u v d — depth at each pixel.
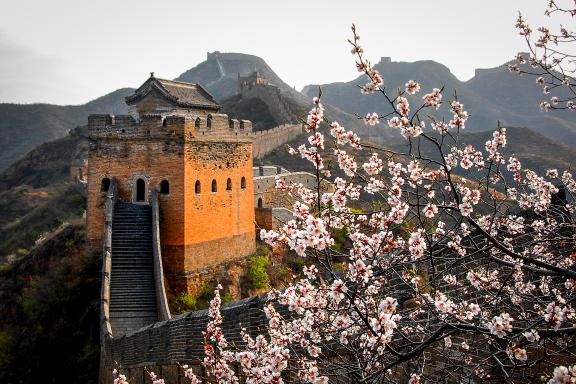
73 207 64.94
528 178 10.80
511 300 8.78
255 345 9.92
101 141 29.58
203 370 15.28
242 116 104.44
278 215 38.41
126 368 19.61
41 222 64.81
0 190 112.06
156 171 28.72
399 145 90.94
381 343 7.07
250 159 34.53
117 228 27.61
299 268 34.06
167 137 28.47
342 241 29.44
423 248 7.27
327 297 8.44
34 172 115.62
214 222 30.44
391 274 10.40
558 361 8.20
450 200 9.25
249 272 31.94
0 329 29.83
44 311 28.08
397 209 7.48
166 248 28.36
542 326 7.48
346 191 7.86
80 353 25.20
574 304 7.82
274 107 104.25
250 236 34.00
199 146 29.38
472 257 10.12
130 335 19.61
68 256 31.50
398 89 7.76
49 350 26.36
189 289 28.05
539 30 9.96
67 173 109.25
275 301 12.83
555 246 10.18
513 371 8.48
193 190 28.86
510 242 10.26
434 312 7.86
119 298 24.62
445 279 9.30
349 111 168.12
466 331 6.55
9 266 36.12
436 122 8.81
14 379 26.39
